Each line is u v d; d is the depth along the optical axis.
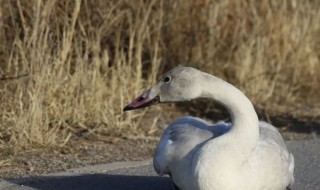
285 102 15.51
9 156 11.02
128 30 14.53
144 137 12.42
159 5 14.88
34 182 9.92
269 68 16.02
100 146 11.87
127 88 13.54
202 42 15.57
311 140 12.67
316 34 17.06
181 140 8.65
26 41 12.63
